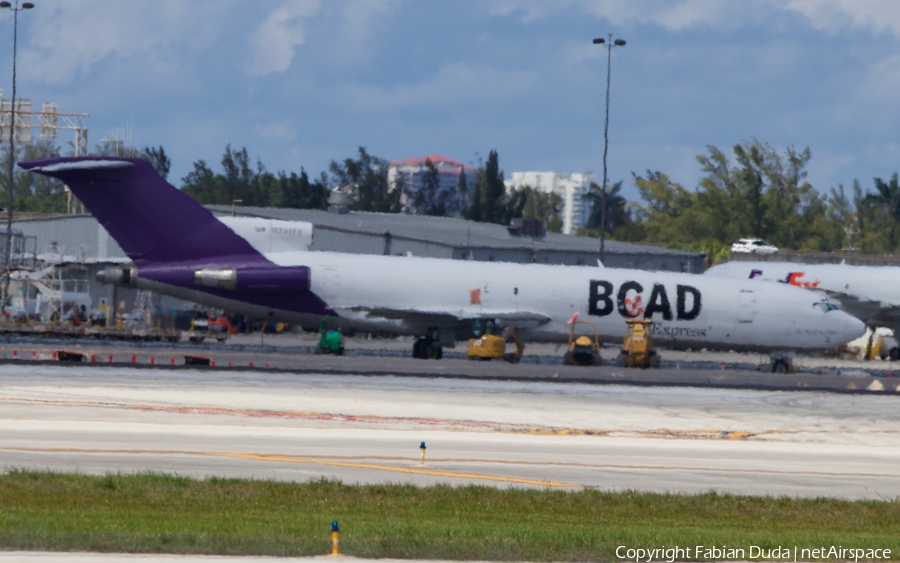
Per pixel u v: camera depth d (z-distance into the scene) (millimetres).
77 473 85312
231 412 125625
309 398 140250
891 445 128375
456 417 131125
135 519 70250
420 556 61688
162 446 101812
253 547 61094
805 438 130375
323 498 81000
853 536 75438
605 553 64625
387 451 105312
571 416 137125
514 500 83750
